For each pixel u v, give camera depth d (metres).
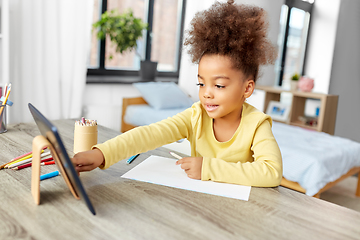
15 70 2.25
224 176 0.74
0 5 1.93
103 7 3.01
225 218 0.58
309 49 4.66
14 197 0.62
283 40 4.50
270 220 0.59
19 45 2.23
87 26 2.59
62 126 1.22
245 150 0.85
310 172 1.83
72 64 2.53
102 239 0.49
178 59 3.80
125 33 2.86
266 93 3.85
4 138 1.02
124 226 0.53
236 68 0.73
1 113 1.06
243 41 0.72
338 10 4.34
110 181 0.72
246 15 0.76
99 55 3.08
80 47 2.54
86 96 2.87
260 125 0.85
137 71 3.42
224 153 0.86
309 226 0.58
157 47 3.60
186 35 0.85
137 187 0.69
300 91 3.62
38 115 0.57
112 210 0.58
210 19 0.76
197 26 0.78
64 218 0.55
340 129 4.38
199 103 0.92
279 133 2.46
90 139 0.88
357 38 4.16
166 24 3.60
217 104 0.75
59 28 2.44
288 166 1.90
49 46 2.38
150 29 3.40
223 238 0.51
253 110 0.88
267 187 0.75
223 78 0.73
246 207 0.63
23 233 0.50
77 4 2.48
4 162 0.80
